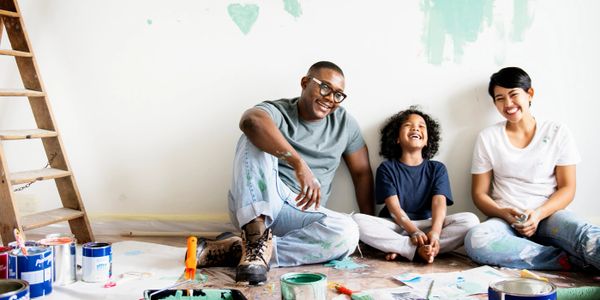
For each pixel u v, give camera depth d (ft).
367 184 8.89
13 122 9.50
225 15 9.07
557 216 7.59
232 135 9.19
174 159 9.32
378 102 8.96
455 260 7.75
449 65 8.84
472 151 8.89
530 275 6.18
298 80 9.03
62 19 9.34
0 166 7.52
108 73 9.33
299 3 8.93
